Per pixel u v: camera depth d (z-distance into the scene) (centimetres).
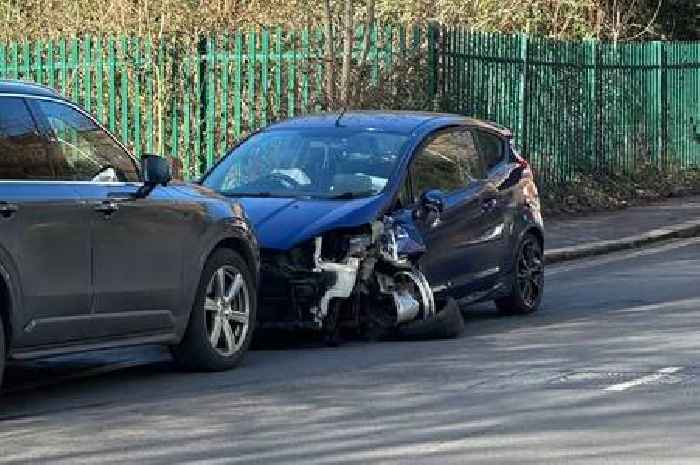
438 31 3148
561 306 2220
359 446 1260
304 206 1870
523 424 1348
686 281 2494
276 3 3528
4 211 1381
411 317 1870
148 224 1559
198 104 3106
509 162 2172
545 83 3600
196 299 1642
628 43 4159
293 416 1400
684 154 4372
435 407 1434
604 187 3825
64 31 3578
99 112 3158
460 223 1991
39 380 1648
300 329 1822
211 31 3225
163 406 1462
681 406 1426
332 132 2030
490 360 1714
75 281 1462
